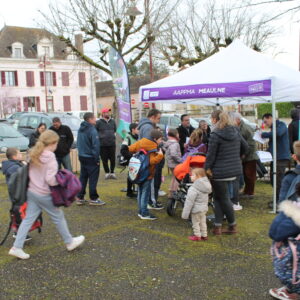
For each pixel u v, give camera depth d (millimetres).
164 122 18078
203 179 5031
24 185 4477
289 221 3027
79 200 7230
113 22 12945
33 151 4371
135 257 4629
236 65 6855
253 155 7336
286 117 32406
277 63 6848
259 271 4160
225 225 5895
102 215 6527
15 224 4988
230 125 5062
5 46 48125
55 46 49438
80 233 5574
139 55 14055
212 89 6484
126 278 4051
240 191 8047
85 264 4441
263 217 6234
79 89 52531
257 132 7574
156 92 7230
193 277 4047
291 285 3201
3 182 9789
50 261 4547
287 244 3148
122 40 13234
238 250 4801
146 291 3750
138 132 6793
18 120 16484
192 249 4867
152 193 6883
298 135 7402
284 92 6109
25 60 48500
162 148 6848
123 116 9547
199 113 26750
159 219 6238
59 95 51125
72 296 3684
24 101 48719
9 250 4953
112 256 4668
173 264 4398
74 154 11250
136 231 5625
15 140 12414
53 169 4391
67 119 15914
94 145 6938
